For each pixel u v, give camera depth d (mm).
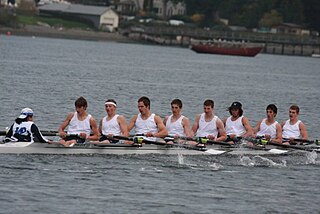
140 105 66500
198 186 55719
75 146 63656
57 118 92812
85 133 64688
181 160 65562
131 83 163875
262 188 56594
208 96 142000
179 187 54938
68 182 54000
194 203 50688
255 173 62438
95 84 153125
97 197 50531
